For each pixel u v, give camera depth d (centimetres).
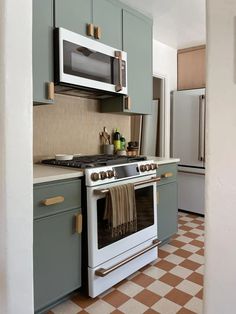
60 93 239
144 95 280
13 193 98
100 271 181
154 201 234
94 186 181
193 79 380
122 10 249
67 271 174
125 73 245
